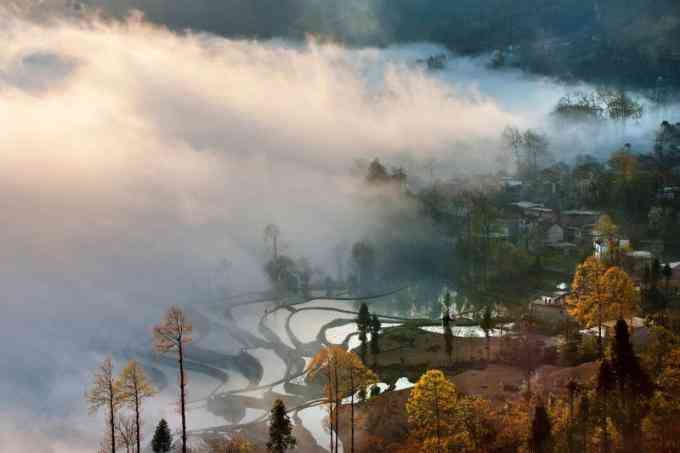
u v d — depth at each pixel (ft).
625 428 318.04
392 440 435.53
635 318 533.96
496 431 361.10
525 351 542.57
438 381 350.02
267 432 500.33
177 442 484.74
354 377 387.75
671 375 337.52
